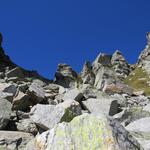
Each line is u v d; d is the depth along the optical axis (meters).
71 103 24.11
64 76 84.00
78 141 15.59
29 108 29.19
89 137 15.34
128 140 14.99
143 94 59.72
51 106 24.25
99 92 38.69
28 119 25.05
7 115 24.02
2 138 21.41
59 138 16.31
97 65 116.94
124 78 128.62
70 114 23.38
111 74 89.19
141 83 118.88
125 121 27.27
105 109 30.05
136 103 41.91
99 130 15.18
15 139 21.58
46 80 55.97
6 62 57.94
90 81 104.50
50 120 23.08
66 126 16.70
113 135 14.74
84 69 114.31
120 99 39.72
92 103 31.00
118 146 14.32
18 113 25.62
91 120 15.88
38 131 23.36
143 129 22.95
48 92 35.94
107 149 14.33
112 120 15.63
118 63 132.75
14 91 29.89
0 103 24.64
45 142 16.73
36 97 30.52
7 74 42.97
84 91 37.91
